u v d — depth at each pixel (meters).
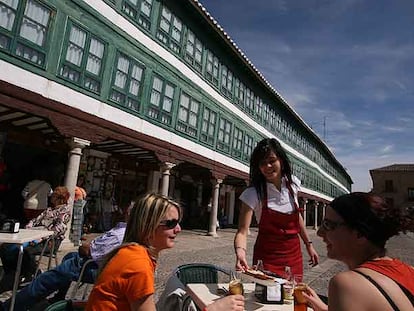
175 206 2.24
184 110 14.29
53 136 11.41
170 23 13.34
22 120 9.88
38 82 8.32
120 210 14.63
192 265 3.55
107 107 10.29
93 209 13.57
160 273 7.11
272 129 24.45
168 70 13.18
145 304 1.81
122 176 15.22
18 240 3.72
